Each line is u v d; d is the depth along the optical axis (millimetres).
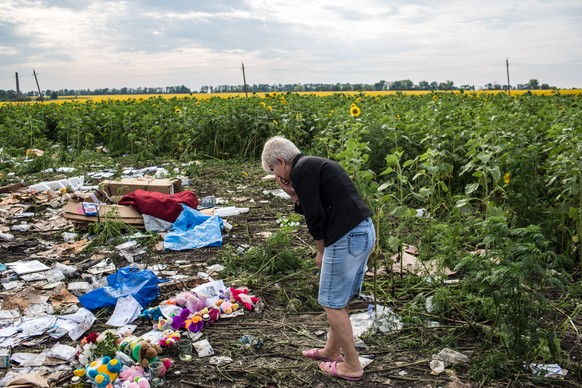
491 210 5930
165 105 18938
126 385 3855
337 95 22406
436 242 6277
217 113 14938
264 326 4980
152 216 7609
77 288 5723
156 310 5027
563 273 5504
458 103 15516
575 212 5926
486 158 6289
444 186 6328
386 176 9516
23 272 6117
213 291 5531
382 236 6414
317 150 12250
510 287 3908
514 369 4121
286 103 16938
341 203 3742
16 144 16016
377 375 4160
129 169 12734
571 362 4215
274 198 9664
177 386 4039
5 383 3975
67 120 17062
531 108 13695
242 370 4207
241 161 13727
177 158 14484
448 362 4285
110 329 4828
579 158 5965
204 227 7320
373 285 5574
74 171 12039
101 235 7262
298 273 6027
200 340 4699
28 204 9117
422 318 4969
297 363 4332
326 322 5047
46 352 4453
